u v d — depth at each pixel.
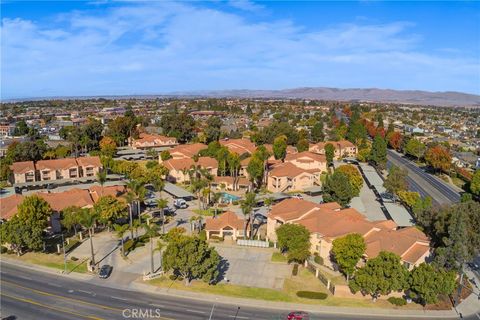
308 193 125.06
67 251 82.19
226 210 110.69
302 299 63.50
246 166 143.62
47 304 60.91
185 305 61.12
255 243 85.62
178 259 64.88
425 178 159.50
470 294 65.94
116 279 69.94
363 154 175.62
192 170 126.69
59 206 94.94
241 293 65.19
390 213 100.62
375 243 73.50
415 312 60.12
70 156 175.62
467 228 69.69
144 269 74.19
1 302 61.41
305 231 75.81
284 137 193.62
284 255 80.81
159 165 135.50
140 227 96.06
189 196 120.06
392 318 58.34
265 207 113.44
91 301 61.97
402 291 64.62
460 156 198.38
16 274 71.56
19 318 56.88
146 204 113.75
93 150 184.25
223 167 139.12
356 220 84.00
